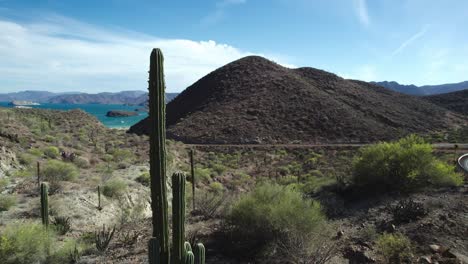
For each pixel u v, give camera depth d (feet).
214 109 278.05
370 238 31.53
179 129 238.89
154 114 21.71
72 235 40.19
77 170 71.31
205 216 43.06
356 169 51.26
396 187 46.44
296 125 236.63
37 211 45.62
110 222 47.96
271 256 28.55
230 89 317.42
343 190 50.39
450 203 37.81
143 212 53.57
